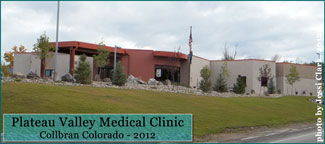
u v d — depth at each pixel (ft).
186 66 149.28
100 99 68.39
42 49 101.14
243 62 159.94
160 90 102.53
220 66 164.86
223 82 132.46
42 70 118.32
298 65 170.09
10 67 163.43
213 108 77.82
